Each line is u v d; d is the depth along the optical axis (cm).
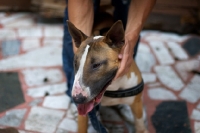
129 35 193
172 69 314
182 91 284
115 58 171
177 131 242
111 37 169
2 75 299
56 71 309
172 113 259
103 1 311
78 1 199
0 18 406
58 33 377
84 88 162
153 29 388
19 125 244
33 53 335
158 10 382
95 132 241
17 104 266
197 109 264
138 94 207
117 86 195
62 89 285
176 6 380
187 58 333
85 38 179
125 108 264
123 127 246
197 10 381
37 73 305
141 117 224
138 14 199
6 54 332
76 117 252
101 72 165
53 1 379
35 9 389
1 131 226
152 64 321
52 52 338
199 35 378
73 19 203
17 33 373
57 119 252
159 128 245
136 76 202
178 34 380
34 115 254
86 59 165
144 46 352
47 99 272
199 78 302
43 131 240
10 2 416
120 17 256
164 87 289
